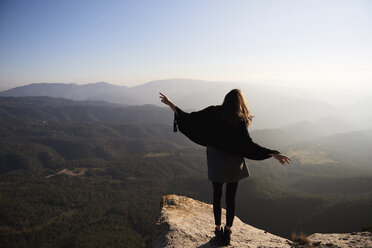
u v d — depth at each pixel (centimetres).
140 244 11881
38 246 12988
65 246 12481
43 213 17038
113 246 11819
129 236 12988
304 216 11625
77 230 14350
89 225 14875
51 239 13700
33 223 15712
